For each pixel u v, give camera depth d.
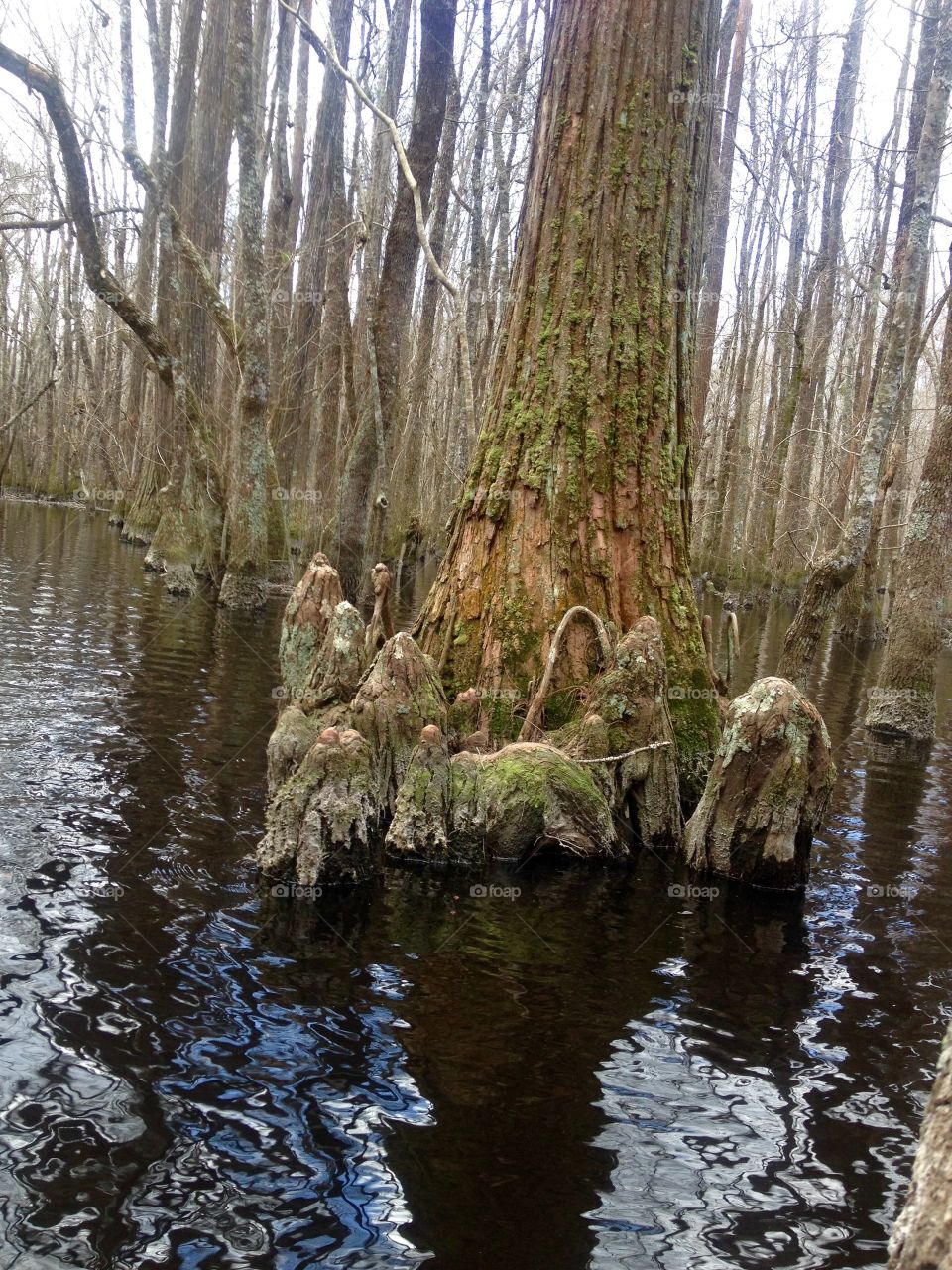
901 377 9.82
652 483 7.12
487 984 4.26
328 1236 2.72
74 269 37.72
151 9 19.31
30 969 3.99
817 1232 2.84
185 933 4.48
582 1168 3.08
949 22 9.93
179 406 17.44
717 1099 3.51
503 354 7.55
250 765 7.07
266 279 15.42
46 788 6.21
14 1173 2.86
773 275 30.25
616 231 7.13
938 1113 1.55
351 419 18.31
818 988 4.46
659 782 6.22
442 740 5.89
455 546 7.41
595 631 6.79
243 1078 3.41
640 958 4.66
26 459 43.44
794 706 5.72
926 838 6.95
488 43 19.31
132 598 15.30
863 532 9.70
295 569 18.89
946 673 18.98
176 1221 2.73
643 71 7.12
